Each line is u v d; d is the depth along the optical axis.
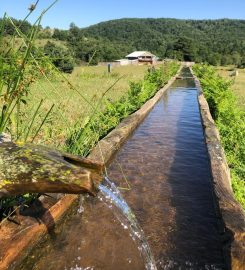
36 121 5.34
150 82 16.12
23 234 2.99
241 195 5.19
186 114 10.30
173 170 5.46
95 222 3.74
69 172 2.35
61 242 3.38
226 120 9.82
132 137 7.42
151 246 3.46
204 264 3.21
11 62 2.90
